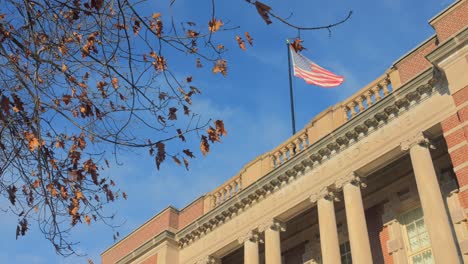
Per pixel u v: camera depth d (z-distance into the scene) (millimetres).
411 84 19328
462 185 16422
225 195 27391
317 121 23469
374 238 21391
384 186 21859
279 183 23422
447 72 18234
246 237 23766
